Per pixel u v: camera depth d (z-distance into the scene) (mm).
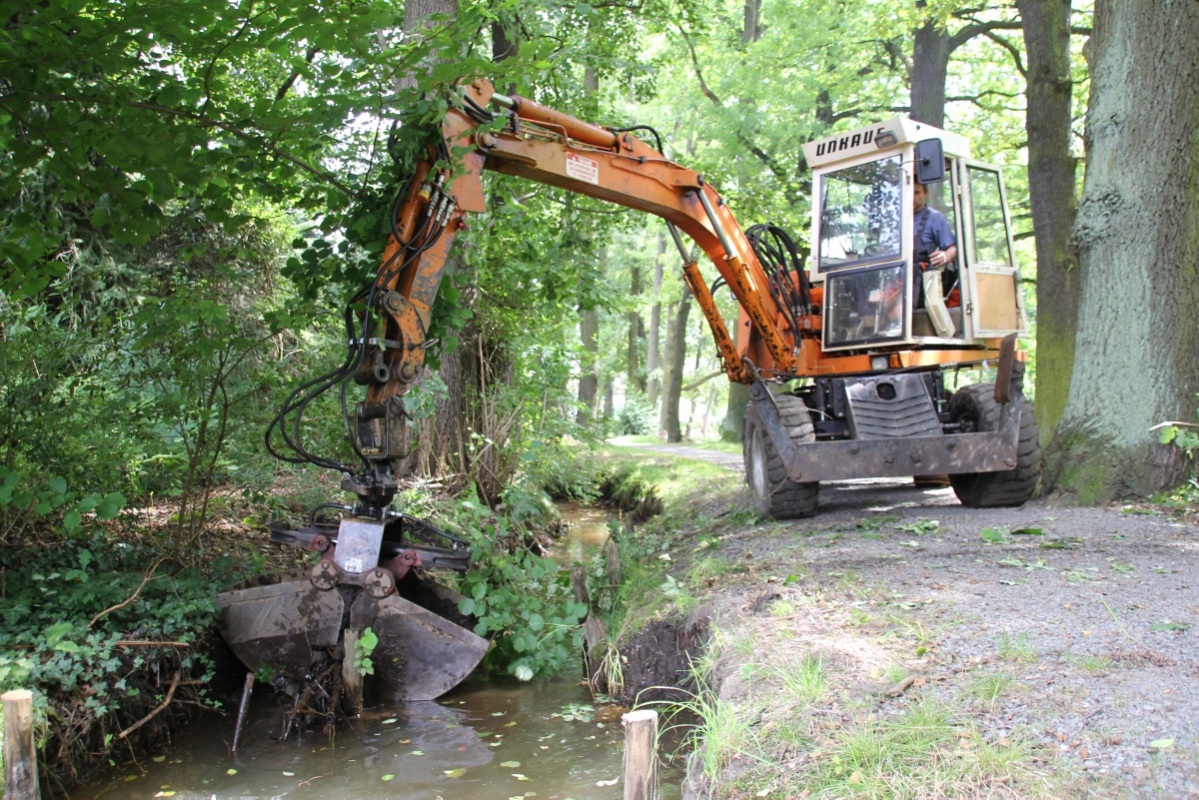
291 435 8570
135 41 4406
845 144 9102
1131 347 8719
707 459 19266
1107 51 9008
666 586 6605
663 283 31406
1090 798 2918
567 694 6359
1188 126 8633
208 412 6695
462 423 12094
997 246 9523
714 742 3781
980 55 20688
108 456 6602
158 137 4969
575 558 10922
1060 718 3484
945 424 9195
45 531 6762
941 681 3979
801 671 4121
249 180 5867
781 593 5727
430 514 9227
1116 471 8664
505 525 8781
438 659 6148
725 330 9555
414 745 5414
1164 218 8648
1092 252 9031
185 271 9062
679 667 5891
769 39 18703
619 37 12289
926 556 6555
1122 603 5000
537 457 12734
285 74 6535
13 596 5570
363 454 5941
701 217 8695
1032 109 11617
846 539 7488
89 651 5023
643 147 8109
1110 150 8922
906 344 8742
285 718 5746
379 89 5180
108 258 8625
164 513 8055
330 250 6395
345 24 4445
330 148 6023
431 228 5949
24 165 5047
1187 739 3229
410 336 5863
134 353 6812
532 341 12617
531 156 7090
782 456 8555
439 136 5930
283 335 9305
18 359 6148
